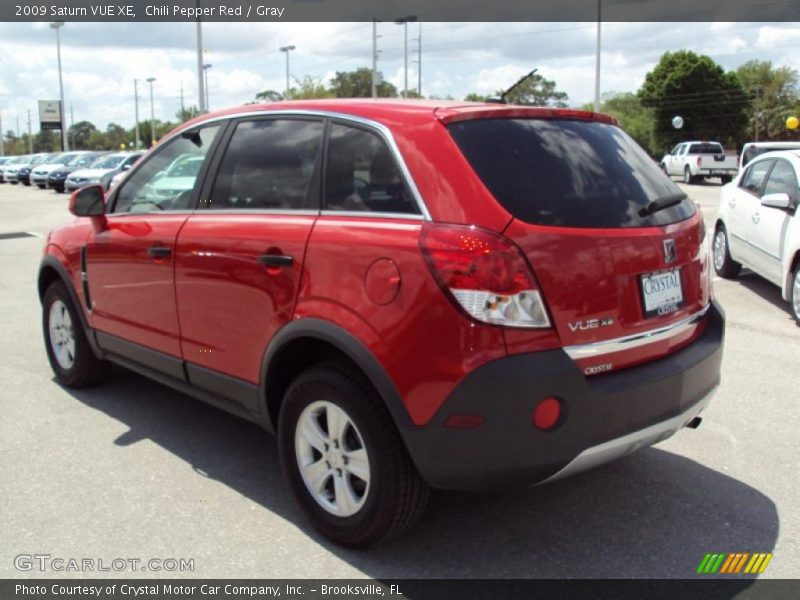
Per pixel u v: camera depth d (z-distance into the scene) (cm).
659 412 312
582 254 291
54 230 532
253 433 457
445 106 322
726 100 6681
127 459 418
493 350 274
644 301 312
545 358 279
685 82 6706
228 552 325
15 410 491
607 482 390
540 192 297
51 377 561
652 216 328
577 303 288
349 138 335
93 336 484
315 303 318
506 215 283
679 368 319
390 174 312
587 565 316
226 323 369
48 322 540
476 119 312
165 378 429
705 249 361
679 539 336
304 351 348
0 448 430
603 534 340
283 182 358
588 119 350
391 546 330
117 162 3039
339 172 334
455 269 276
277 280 336
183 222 398
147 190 442
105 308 464
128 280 436
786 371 575
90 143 12512
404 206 303
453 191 291
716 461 415
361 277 303
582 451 289
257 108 390
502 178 294
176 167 426
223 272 365
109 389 533
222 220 377
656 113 6906
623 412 297
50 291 529
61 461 414
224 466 411
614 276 299
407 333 286
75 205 445
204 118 422
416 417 287
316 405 328
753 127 7281
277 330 337
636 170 341
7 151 13388
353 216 320
